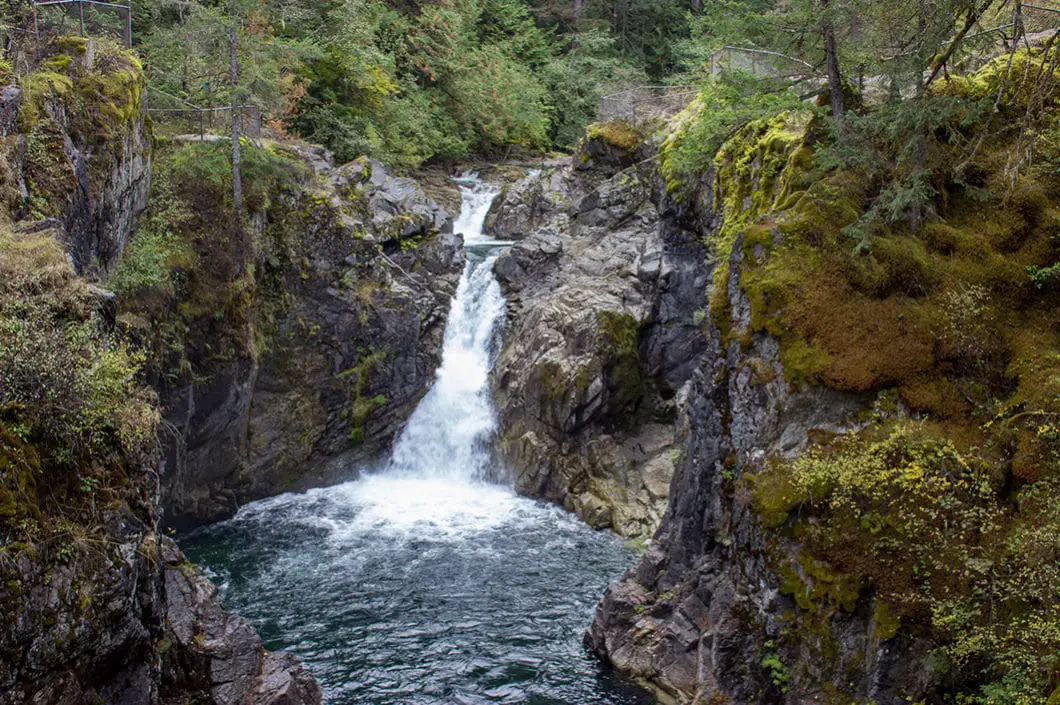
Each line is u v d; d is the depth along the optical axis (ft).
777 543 39.37
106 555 32.37
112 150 57.82
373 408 86.69
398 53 123.75
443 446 88.69
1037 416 36.55
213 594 43.86
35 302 34.50
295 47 83.41
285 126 100.63
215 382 72.49
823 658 37.14
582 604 59.57
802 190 48.03
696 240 82.79
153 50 84.94
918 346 39.93
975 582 34.42
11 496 29.40
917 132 42.96
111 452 34.68
